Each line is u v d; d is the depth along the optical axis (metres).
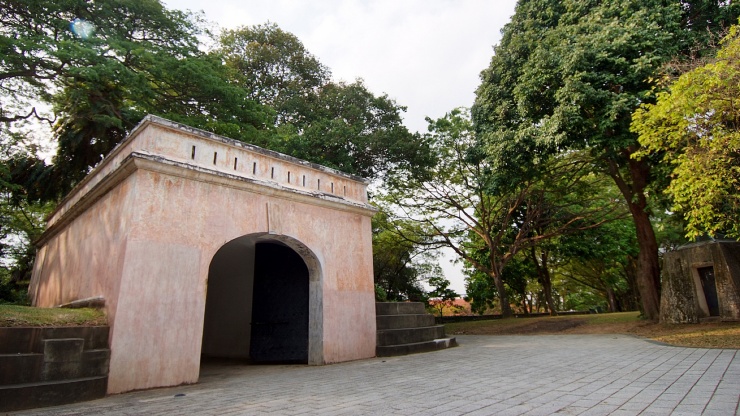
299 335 9.30
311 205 9.20
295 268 9.76
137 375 5.89
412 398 4.72
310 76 25.27
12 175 15.11
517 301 33.56
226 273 12.68
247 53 23.72
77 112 13.98
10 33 12.73
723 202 9.05
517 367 7.04
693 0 12.80
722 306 12.31
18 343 5.01
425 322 12.20
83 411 4.53
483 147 15.04
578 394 4.63
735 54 7.74
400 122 19.64
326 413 4.10
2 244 19.12
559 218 20.62
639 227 15.20
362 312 9.73
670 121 8.72
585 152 16.36
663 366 6.48
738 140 7.72
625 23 11.93
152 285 6.31
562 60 12.09
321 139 16.61
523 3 16.08
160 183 6.74
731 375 5.41
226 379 6.99
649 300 14.71
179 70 14.19
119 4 14.15
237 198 7.78
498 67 14.93
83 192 9.84
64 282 9.80
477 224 22.12
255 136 16.38
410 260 27.28
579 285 34.50
